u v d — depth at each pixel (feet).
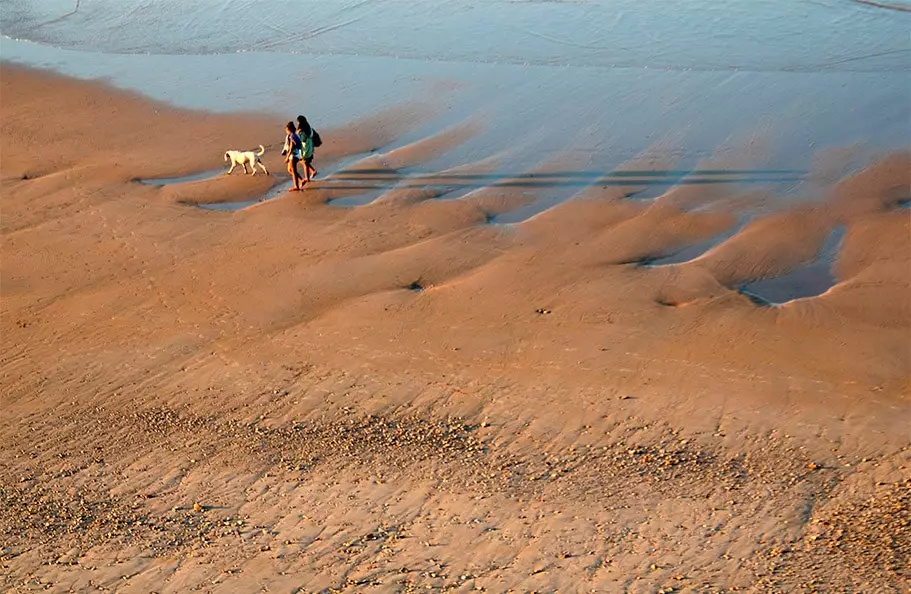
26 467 37.55
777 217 56.80
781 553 29.37
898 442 36.35
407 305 49.44
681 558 29.43
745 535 30.58
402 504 33.60
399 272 52.80
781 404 39.60
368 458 37.01
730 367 42.55
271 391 42.68
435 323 47.70
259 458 37.37
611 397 40.75
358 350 45.73
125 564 30.68
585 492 33.94
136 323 49.24
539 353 44.57
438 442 38.04
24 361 46.21
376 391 42.27
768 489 33.58
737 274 51.31
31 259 56.13
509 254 54.13
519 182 63.21
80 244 57.67
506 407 40.47
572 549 30.25
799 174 61.93
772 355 43.32
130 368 45.19
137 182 66.13
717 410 39.40
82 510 34.32
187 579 29.58
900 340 43.91
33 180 66.74
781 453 36.11
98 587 29.45
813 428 37.73
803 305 47.32
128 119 77.00
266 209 61.16
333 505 33.76
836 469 34.78
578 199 60.39
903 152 63.57
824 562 28.60
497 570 29.22
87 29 101.50
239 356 45.80
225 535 32.19
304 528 32.35
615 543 30.48
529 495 33.86
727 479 34.42
